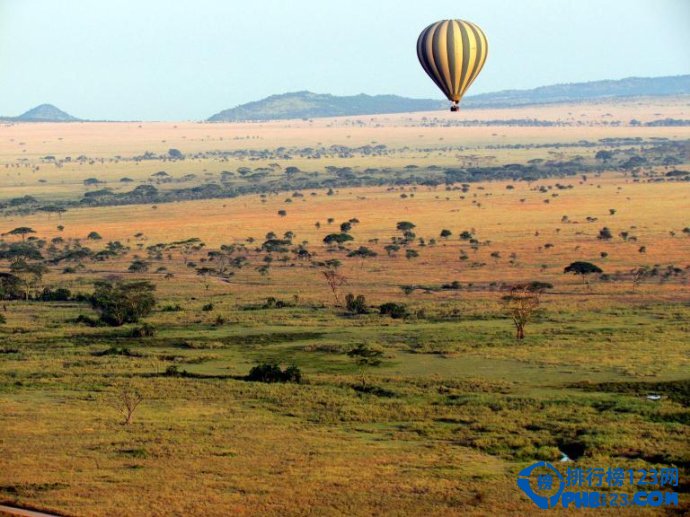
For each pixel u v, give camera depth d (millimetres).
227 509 110500
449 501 113000
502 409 162000
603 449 135875
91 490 117875
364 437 145625
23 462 130500
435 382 184000
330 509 109938
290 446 139500
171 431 148625
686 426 148250
